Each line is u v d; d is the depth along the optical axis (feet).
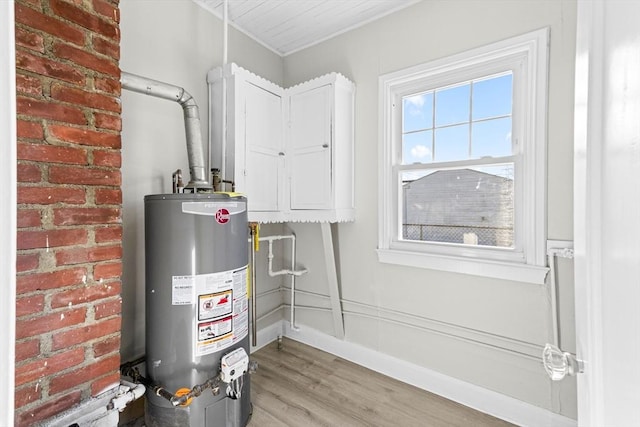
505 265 5.31
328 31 7.44
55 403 3.44
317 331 8.05
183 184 6.17
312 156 6.88
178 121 6.14
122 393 3.99
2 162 0.73
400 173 6.79
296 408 5.67
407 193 6.74
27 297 3.25
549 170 4.96
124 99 5.32
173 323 4.53
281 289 8.73
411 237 6.70
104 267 3.88
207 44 6.61
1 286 0.73
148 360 4.73
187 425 4.56
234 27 7.23
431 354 6.25
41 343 3.34
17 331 3.19
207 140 6.59
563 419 4.92
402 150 6.75
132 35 5.37
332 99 6.57
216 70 6.39
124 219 5.33
